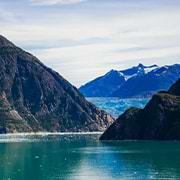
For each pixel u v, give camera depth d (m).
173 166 131.88
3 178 117.00
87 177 115.12
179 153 169.75
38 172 126.00
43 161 152.00
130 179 110.62
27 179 115.06
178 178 111.06
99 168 130.25
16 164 144.62
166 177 112.62
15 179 115.31
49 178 115.56
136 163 140.00
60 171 126.75
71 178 114.50
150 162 142.12
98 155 167.50
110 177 114.00
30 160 156.00
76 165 138.50
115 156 162.38
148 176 114.38
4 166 139.75
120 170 125.19
